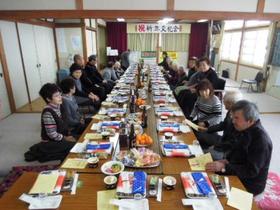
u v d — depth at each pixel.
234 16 4.20
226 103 2.22
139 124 2.20
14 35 4.67
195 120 3.01
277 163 2.82
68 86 2.76
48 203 1.20
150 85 4.16
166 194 1.28
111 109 2.66
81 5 4.12
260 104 5.35
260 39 7.05
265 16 4.19
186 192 1.26
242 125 1.58
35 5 4.09
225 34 9.43
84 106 3.83
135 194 1.24
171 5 4.16
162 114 2.52
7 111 4.48
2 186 2.18
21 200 1.23
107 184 1.31
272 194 1.82
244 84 7.56
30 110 4.79
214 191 1.27
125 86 4.07
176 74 5.75
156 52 10.55
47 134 2.25
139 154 1.64
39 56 5.77
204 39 10.32
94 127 2.19
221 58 9.77
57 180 1.37
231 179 1.43
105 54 10.39
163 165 1.57
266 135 1.55
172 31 10.21
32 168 2.46
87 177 1.43
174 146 1.79
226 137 2.12
